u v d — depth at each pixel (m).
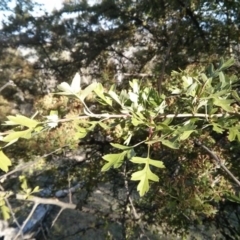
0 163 0.97
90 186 5.10
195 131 1.12
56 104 3.14
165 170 2.99
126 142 1.23
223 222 4.21
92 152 4.82
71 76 9.16
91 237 6.80
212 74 1.27
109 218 4.62
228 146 2.86
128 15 8.01
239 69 3.77
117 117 1.14
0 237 6.30
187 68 3.44
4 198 3.00
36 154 4.19
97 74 7.13
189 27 4.91
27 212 7.06
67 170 5.35
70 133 3.43
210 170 2.58
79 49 9.48
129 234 4.20
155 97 1.17
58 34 10.66
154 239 5.14
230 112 1.21
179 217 3.41
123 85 4.70
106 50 8.55
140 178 0.95
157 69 4.54
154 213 4.10
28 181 5.61
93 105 3.08
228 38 4.57
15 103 10.03
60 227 6.99
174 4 4.60
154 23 6.84
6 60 10.88
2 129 3.72
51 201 3.81
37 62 11.01
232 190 2.63
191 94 1.17
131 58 7.42
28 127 1.02
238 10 4.24
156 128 1.06
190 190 2.56
